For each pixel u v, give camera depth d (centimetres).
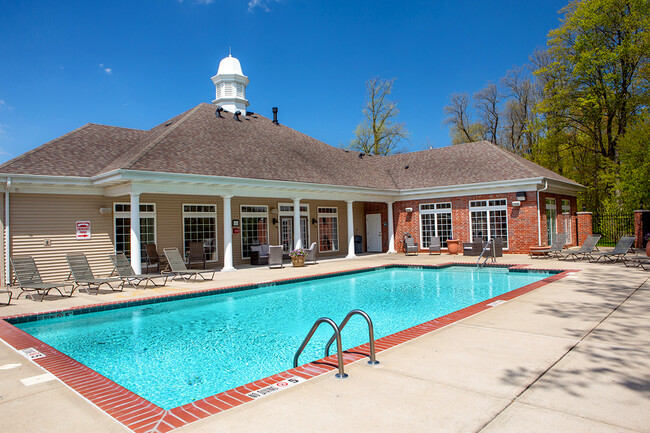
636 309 716
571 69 2984
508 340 549
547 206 2077
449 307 947
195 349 668
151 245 1515
